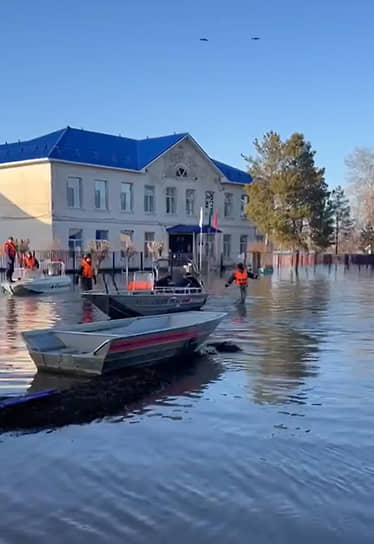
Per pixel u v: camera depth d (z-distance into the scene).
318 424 6.86
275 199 52.94
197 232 48.28
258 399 7.95
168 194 49.72
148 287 18.75
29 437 6.40
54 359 9.20
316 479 5.32
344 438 6.39
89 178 43.16
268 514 4.68
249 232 57.78
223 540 4.31
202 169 52.50
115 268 43.56
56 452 5.98
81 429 6.67
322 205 53.28
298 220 52.47
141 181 47.12
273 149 52.88
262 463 5.68
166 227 49.12
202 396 8.09
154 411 7.38
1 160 43.12
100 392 7.97
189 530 4.45
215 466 5.61
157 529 4.46
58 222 40.88
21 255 34.56
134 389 8.20
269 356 10.94
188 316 11.90
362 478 5.34
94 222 43.44
